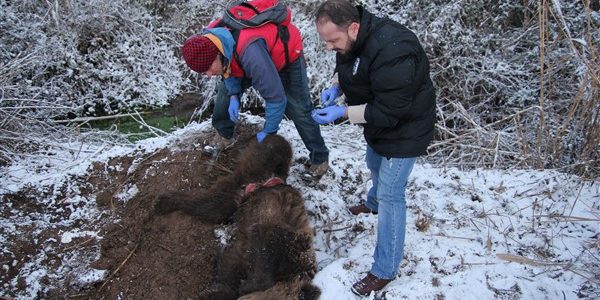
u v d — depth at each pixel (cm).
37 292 356
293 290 343
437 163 525
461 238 395
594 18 571
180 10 710
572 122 527
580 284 346
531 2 616
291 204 390
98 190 443
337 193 461
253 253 357
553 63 569
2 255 375
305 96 406
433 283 347
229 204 408
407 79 272
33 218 415
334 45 286
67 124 582
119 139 557
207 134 490
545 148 505
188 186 445
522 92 583
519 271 358
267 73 353
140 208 420
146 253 387
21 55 599
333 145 527
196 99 642
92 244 392
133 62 650
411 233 400
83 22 643
